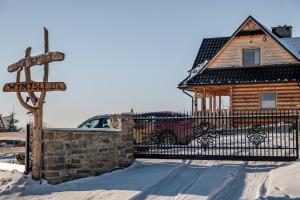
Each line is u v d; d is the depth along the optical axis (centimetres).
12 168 1280
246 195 992
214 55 2833
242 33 2803
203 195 995
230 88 2750
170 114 1666
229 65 2814
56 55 1105
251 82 2642
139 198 995
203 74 2833
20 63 1198
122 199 977
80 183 1164
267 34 2744
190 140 1675
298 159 1264
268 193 981
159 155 1391
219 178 1147
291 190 985
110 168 1298
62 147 1187
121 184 1121
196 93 2867
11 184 1114
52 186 1137
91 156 1248
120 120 1365
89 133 1250
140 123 1433
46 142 1161
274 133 1936
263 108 2678
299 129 1479
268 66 2733
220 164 1327
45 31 1159
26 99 1216
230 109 2731
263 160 1289
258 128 1358
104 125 1617
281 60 2716
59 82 1148
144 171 1274
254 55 2780
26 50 1195
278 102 2642
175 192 1034
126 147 1365
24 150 1259
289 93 2630
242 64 2786
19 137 1249
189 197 983
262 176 1164
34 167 1157
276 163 1316
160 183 1125
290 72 2639
